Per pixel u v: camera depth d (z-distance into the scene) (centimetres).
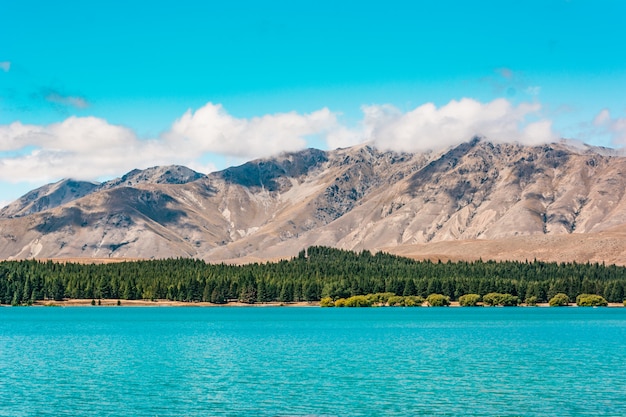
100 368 13725
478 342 18962
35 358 15388
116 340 19838
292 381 12075
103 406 10038
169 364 14325
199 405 10100
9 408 9912
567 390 11150
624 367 13688
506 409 9819
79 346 18075
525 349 17100
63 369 13575
